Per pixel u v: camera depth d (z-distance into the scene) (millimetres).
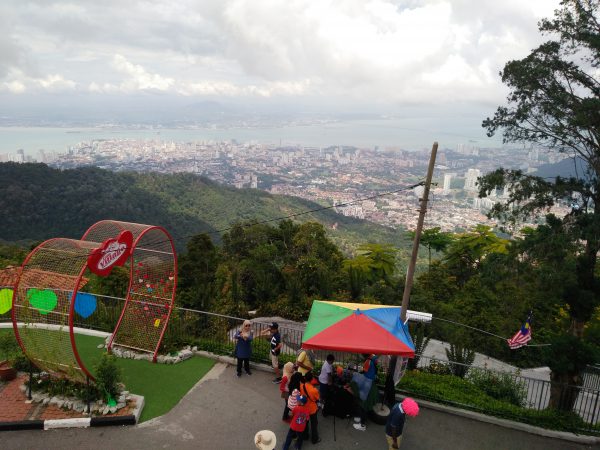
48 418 7336
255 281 18328
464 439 7570
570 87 10125
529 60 10094
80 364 7367
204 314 11141
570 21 9570
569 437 7797
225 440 7172
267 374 9336
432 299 19328
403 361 8133
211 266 19109
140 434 7207
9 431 7074
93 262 7621
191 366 9531
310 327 7797
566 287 10477
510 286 20484
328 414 7910
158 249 10352
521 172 10945
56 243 8156
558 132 9812
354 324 7578
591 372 13297
